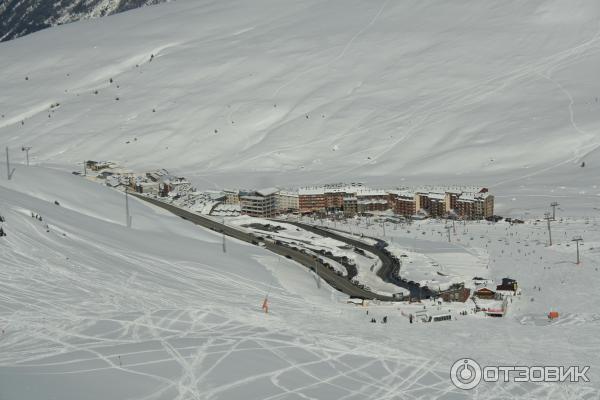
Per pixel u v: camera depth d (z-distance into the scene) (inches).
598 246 6939.0
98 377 2918.3
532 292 5516.7
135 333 3624.5
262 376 3134.8
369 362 3469.5
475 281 5856.3
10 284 4121.6
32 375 2864.2
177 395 2837.1
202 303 4394.7
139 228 6860.2
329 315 4650.6
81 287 4293.8
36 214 5536.4
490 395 3152.1
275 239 7736.2
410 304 5196.9
